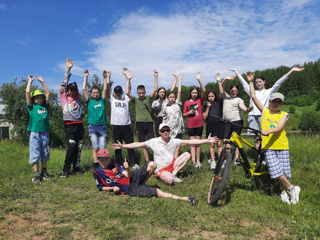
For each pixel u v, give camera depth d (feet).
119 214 11.34
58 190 15.99
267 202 12.84
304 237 9.34
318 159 20.52
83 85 20.89
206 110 21.25
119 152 22.08
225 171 12.19
